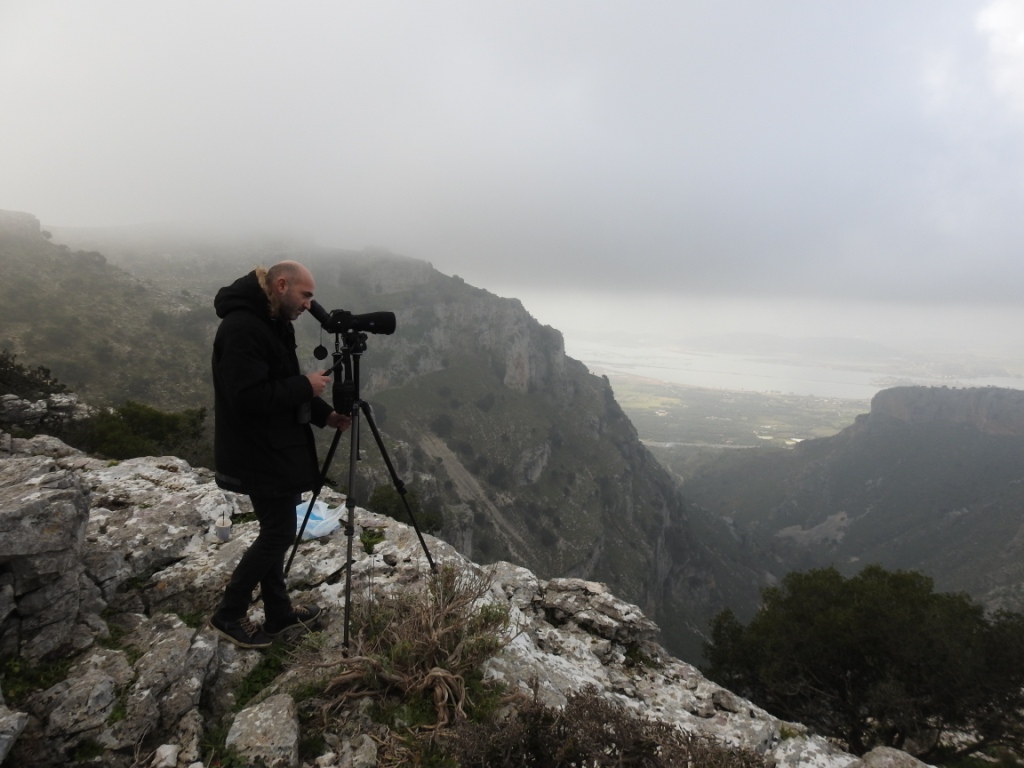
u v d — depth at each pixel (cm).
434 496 10256
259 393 328
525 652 429
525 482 14300
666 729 335
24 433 1748
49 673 327
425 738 313
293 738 298
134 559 459
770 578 19362
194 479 661
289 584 474
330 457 423
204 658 352
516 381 17000
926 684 1330
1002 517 19262
